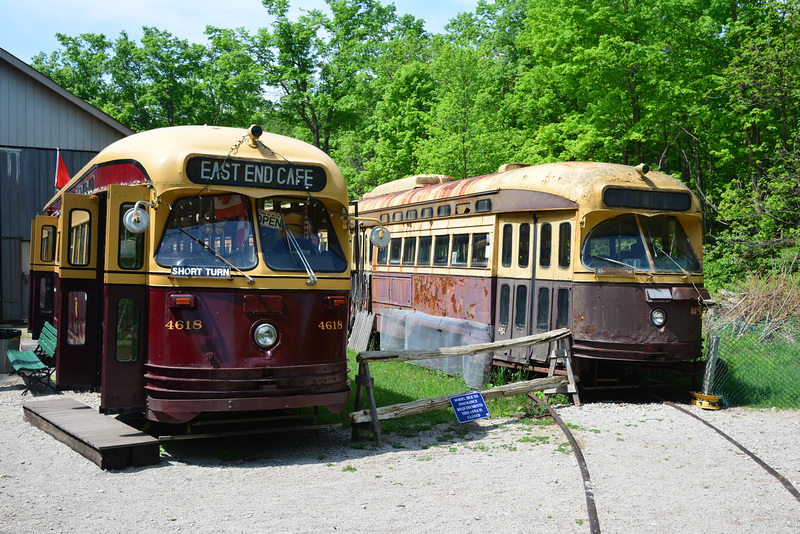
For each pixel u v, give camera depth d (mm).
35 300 14477
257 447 7922
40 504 5703
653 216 10742
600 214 10406
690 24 22578
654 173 10984
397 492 6227
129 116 43938
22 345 13352
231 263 7293
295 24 42312
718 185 24875
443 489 6328
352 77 43688
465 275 12820
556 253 10734
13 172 21344
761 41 19859
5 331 12188
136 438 7059
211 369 7066
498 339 11820
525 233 11398
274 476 6742
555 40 25141
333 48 44062
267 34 42562
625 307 10180
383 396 10289
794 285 16031
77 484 6297
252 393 7117
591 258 10312
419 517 5551
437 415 9500
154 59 43906
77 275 8938
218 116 44656
